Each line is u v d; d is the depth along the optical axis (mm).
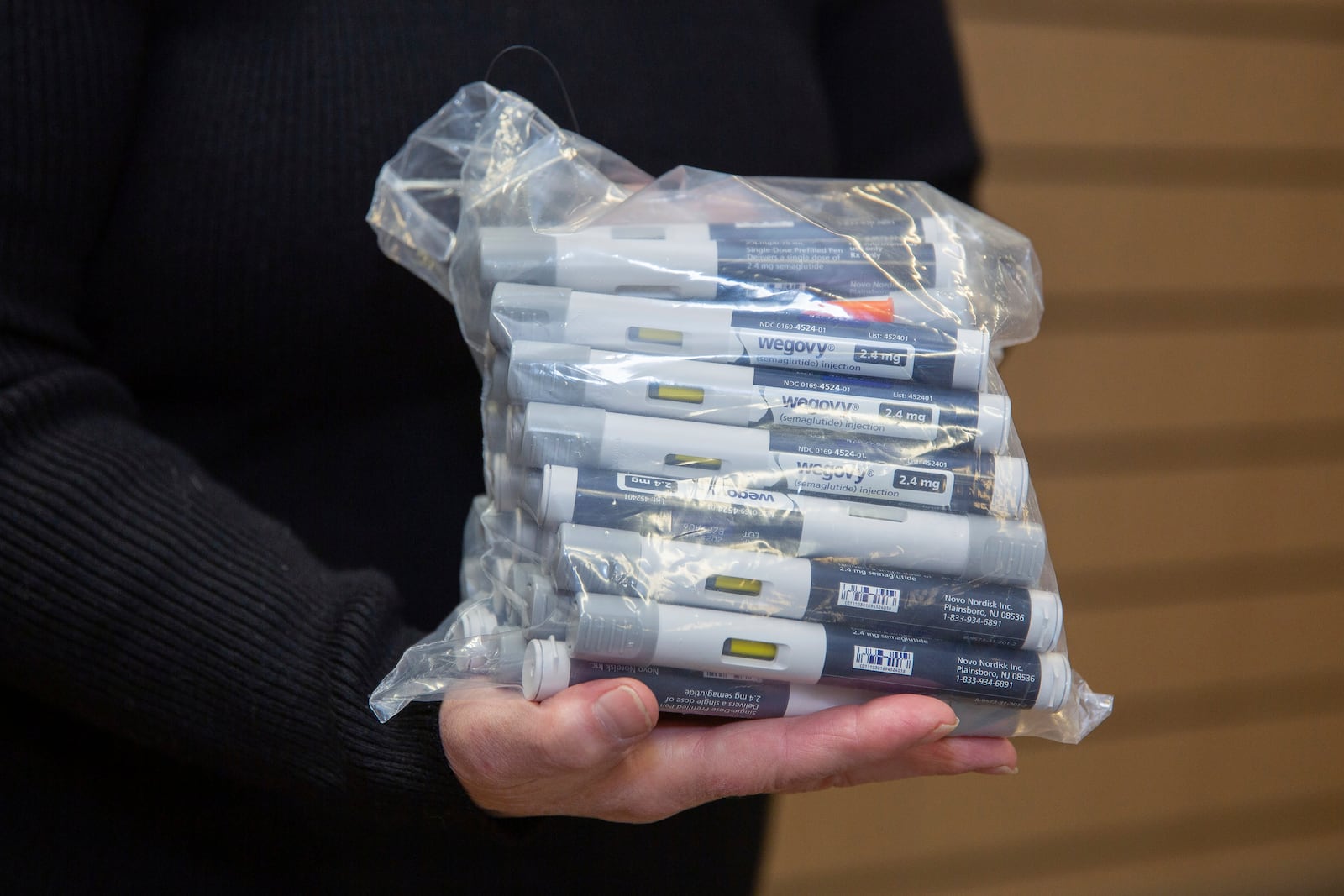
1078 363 1660
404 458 664
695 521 464
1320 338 1762
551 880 682
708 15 684
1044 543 475
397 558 675
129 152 588
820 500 476
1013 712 497
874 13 825
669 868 713
